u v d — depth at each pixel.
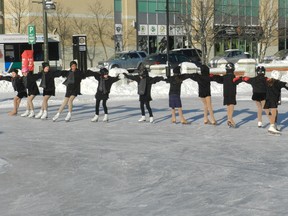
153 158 8.52
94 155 8.90
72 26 46.22
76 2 46.44
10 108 17.77
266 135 10.99
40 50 34.94
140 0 49.66
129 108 17.20
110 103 19.19
